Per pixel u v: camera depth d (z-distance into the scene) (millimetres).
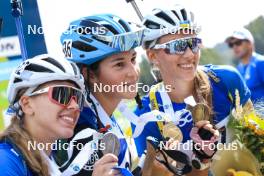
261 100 2908
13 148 2156
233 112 2697
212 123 3023
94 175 2217
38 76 2246
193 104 2840
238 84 3238
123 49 2580
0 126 4070
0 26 3227
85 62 2635
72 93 2305
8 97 2318
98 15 2674
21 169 2115
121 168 2229
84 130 2455
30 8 3566
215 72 3254
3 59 4223
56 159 2477
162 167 2703
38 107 2256
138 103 3000
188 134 3074
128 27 2619
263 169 2535
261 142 2510
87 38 2609
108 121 2664
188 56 3113
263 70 5875
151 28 3156
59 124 2281
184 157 2695
